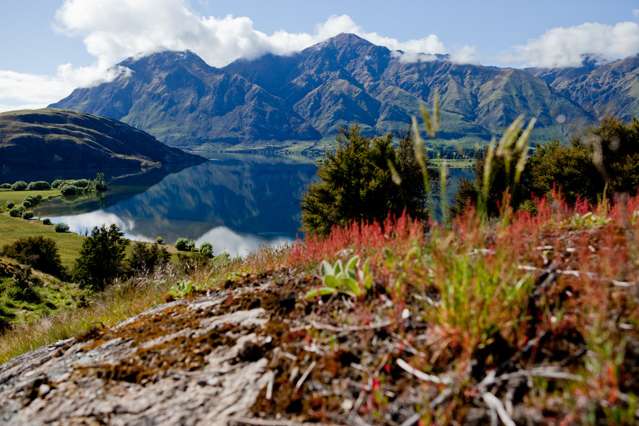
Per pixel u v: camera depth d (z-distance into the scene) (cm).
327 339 312
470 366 248
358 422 239
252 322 387
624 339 226
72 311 973
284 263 636
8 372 434
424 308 320
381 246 466
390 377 265
